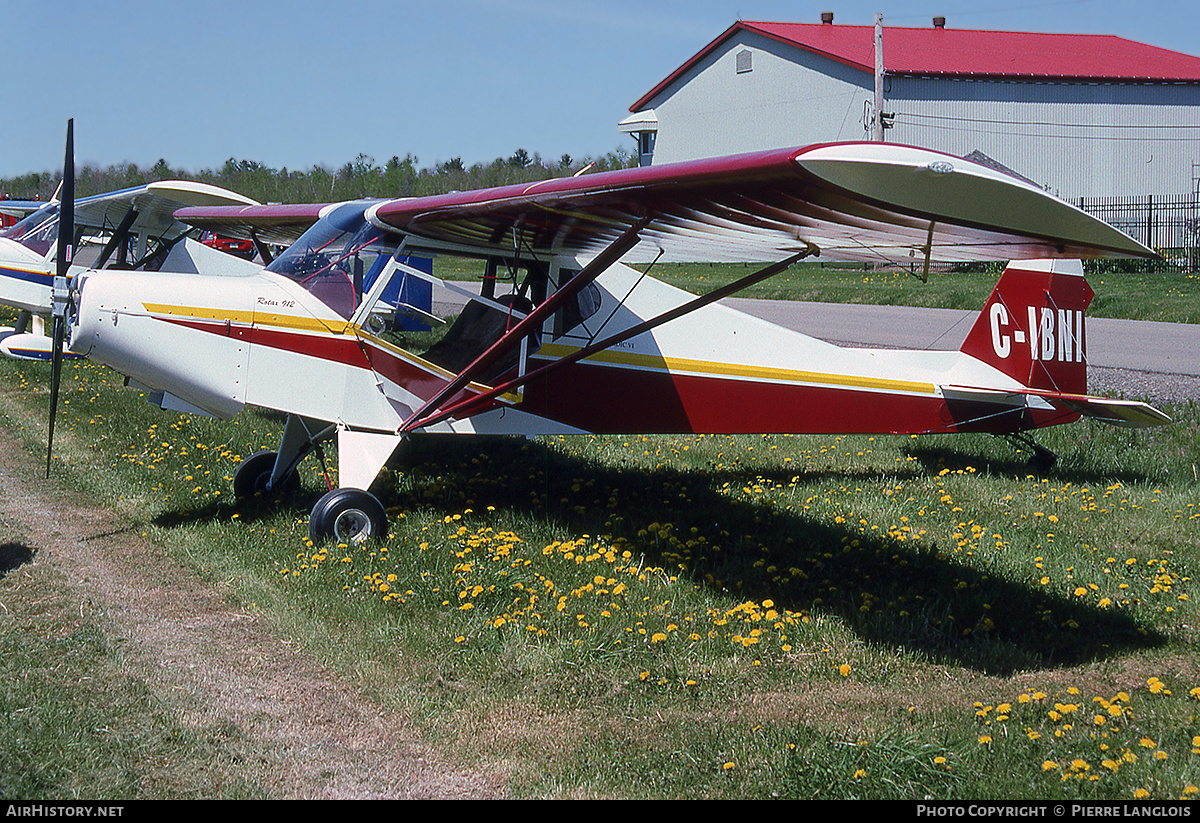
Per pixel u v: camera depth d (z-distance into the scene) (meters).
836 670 4.12
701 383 6.76
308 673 4.02
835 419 7.10
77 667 3.96
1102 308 16.94
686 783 3.20
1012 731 3.48
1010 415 7.45
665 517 6.29
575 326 6.40
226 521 6.10
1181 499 6.67
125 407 9.62
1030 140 34.03
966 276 25.33
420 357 6.21
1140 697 3.82
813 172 3.44
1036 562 5.28
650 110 41.19
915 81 32.47
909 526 6.10
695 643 4.27
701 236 5.02
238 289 5.77
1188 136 35.88
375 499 5.64
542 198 4.70
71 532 5.89
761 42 36.00
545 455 8.12
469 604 4.56
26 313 12.32
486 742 3.50
